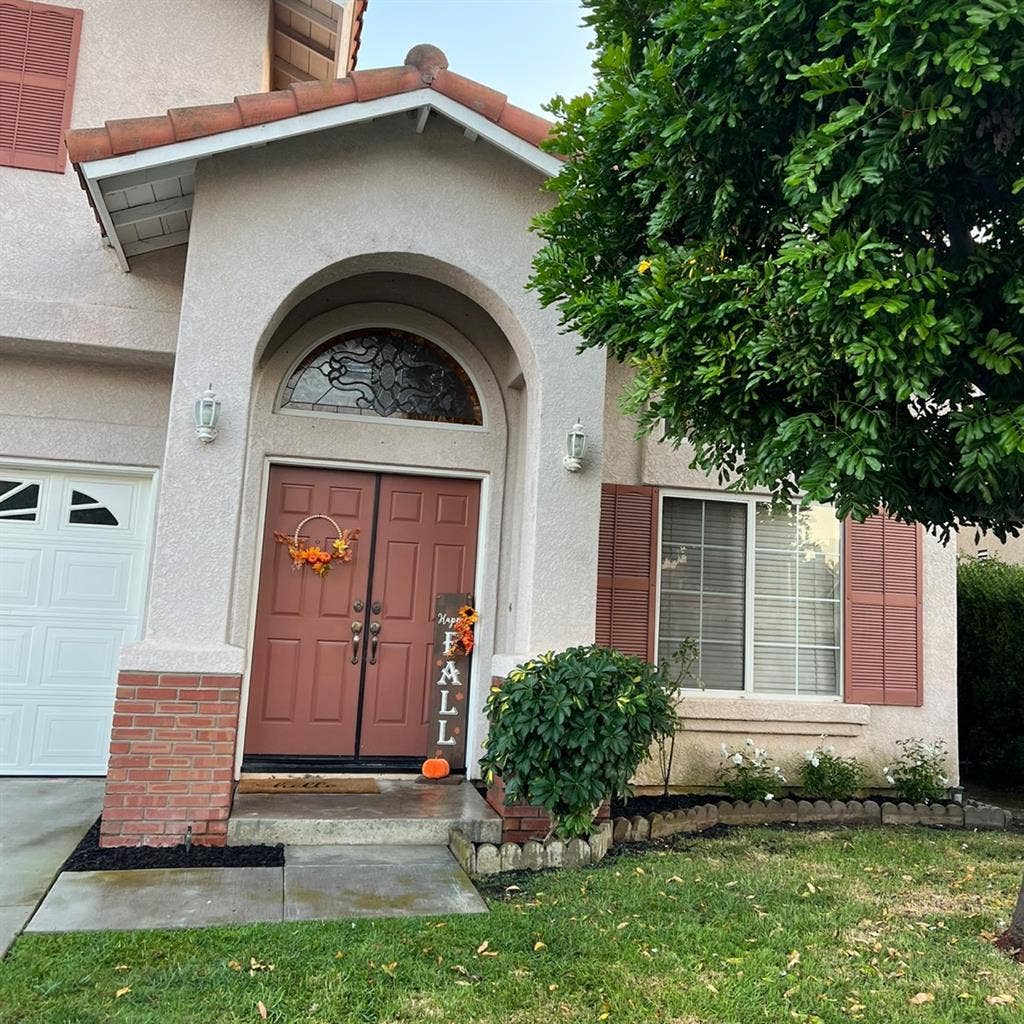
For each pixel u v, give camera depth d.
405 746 6.57
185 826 5.01
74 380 6.82
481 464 6.76
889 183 3.33
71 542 6.89
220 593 5.22
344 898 4.36
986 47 2.84
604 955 3.74
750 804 6.64
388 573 6.66
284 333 6.52
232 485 5.31
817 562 7.60
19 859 4.77
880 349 3.14
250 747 6.29
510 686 5.20
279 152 5.61
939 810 6.90
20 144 6.61
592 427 5.96
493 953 3.74
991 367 3.32
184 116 5.09
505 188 5.99
